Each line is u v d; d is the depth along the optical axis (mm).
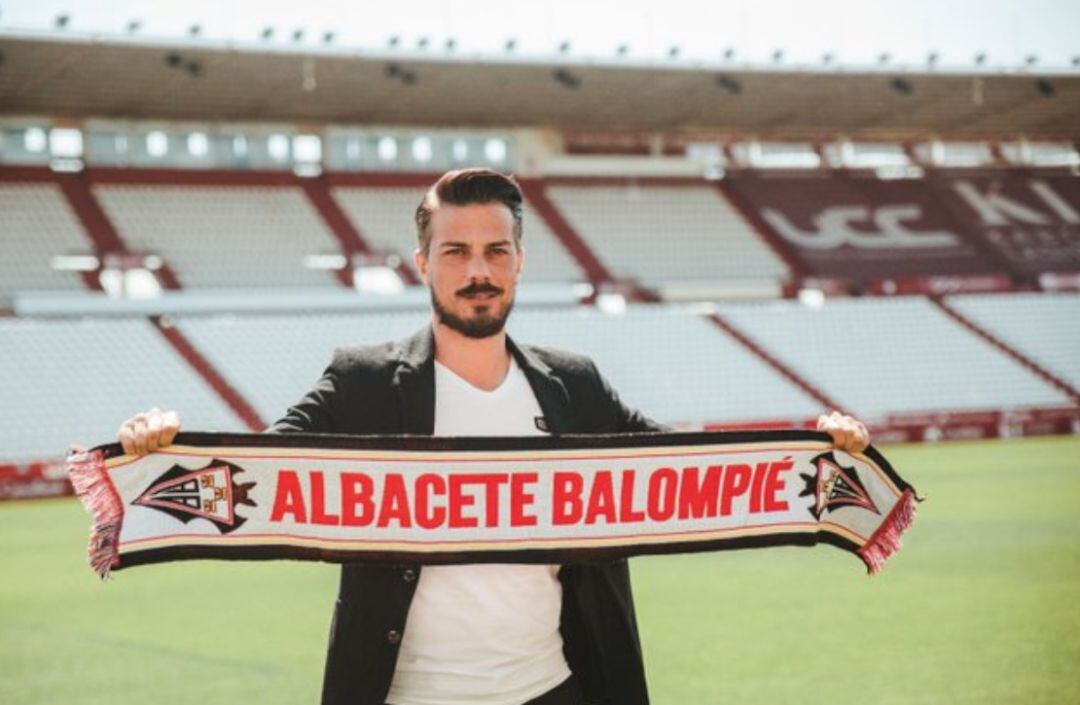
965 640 8516
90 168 33031
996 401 32938
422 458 3090
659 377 31672
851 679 7574
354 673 3064
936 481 20469
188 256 31859
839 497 3410
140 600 11469
